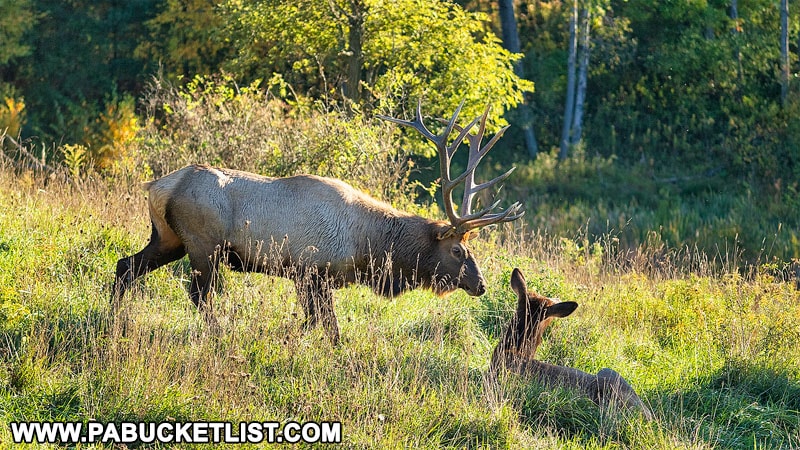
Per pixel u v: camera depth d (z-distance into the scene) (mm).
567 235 47969
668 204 53719
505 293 21422
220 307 17719
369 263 18281
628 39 65438
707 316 22422
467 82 39531
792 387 18484
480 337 19672
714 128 61000
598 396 16250
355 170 27484
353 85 39969
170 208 17172
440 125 40000
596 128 62125
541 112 63562
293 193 17719
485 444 14602
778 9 67250
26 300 16906
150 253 17719
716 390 18297
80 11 56219
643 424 15562
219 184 17250
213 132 27719
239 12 41562
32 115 53094
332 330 17438
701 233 48000
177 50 52438
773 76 63219
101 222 21672
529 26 66688
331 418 14188
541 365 16625
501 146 60875
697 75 63219
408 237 18625
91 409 13883
